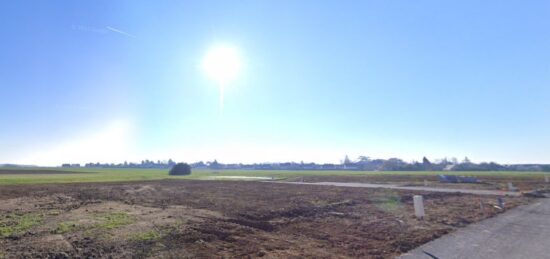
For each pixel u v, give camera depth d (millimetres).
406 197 21812
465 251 8523
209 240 9766
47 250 8422
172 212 14602
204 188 29406
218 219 13086
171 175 63469
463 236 10281
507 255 8125
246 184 35625
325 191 26625
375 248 9008
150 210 15156
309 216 14359
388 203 18734
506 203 18750
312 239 10148
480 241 9617
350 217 14086
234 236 10391
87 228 10914
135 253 8219
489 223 12523
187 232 10516
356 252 8656
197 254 8289
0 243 9094
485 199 20828
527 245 9102
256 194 23906
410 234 10617
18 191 24203
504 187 30875
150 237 9742
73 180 40250
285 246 9273
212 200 19766
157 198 20578
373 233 10883
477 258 7902
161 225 11484
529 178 47781
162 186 31453
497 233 10719
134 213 14172
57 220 12352
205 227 11406
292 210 15695
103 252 8289
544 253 8305
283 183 37750
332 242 9766
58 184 32344
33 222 11953
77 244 8969
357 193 24719
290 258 8102
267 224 12461
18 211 14680
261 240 9969
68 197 20578
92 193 23203
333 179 47625
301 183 37812
